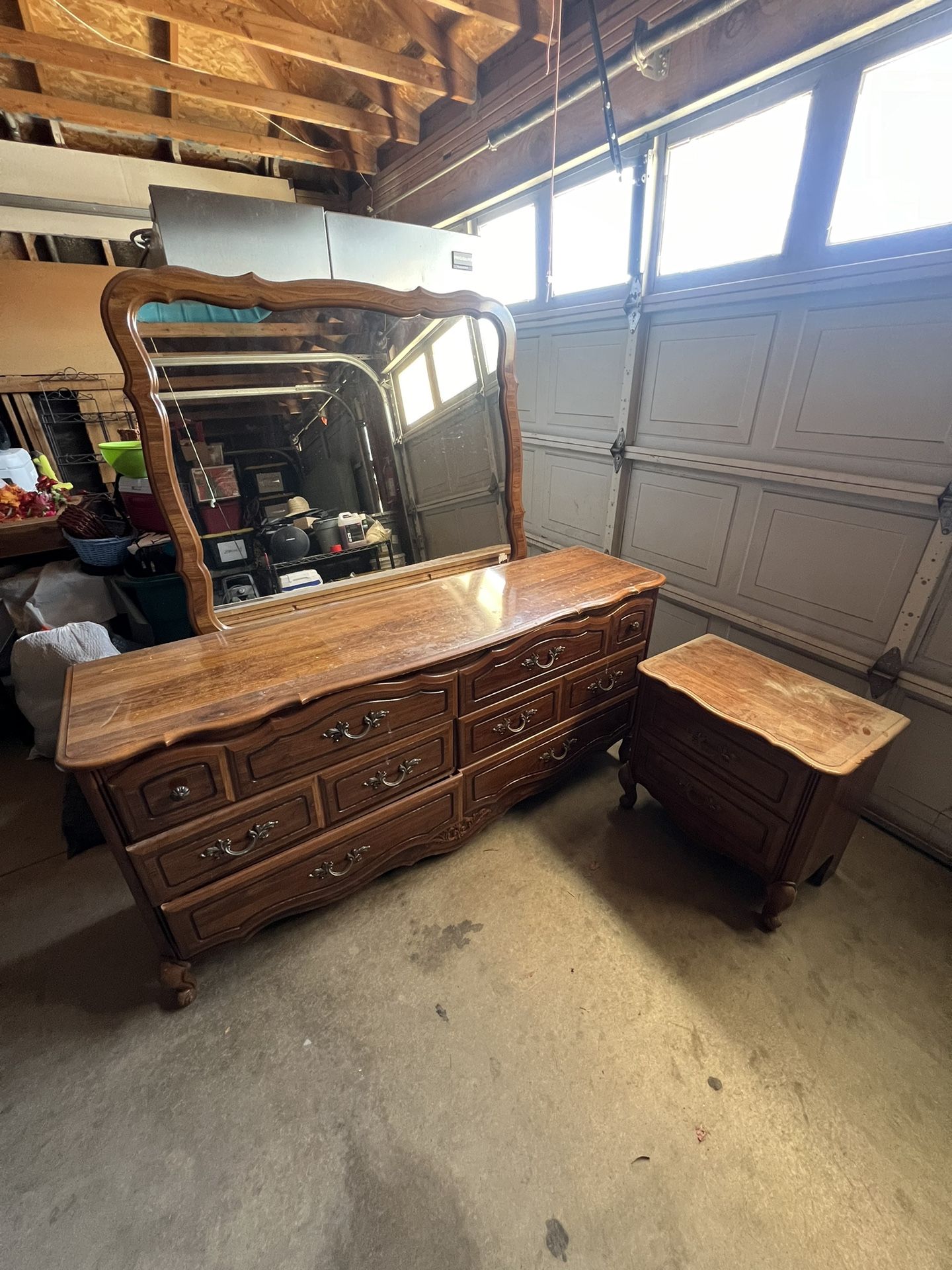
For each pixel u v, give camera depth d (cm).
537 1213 96
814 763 121
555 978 132
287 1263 91
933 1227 93
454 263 198
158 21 239
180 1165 102
